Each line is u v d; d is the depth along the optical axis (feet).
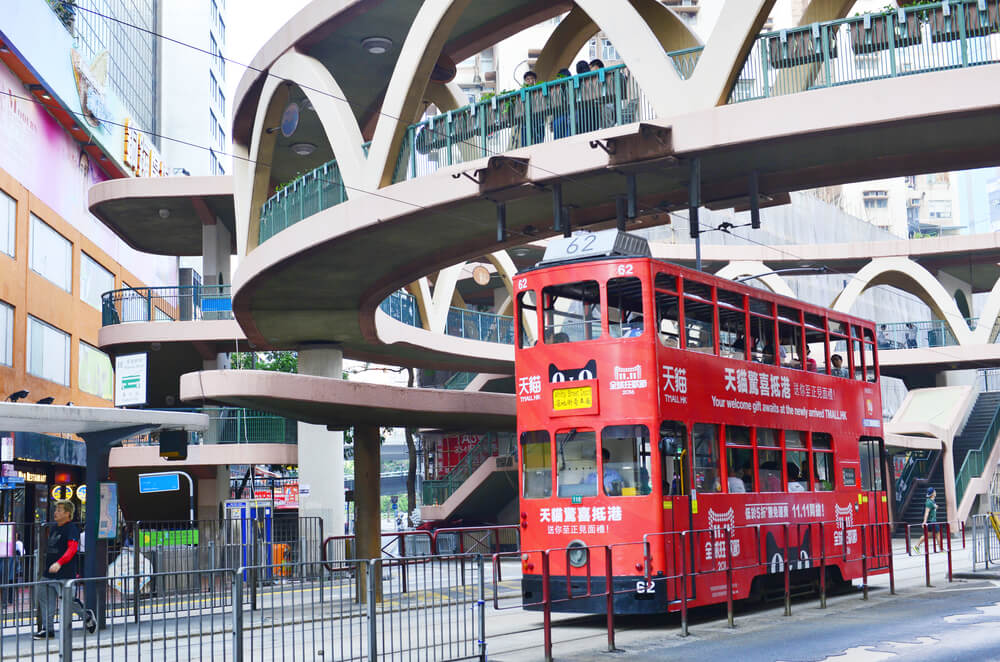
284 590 33.19
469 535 127.95
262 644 31.37
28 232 116.06
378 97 100.68
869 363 70.44
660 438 47.91
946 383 178.50
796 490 58.29
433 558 36.42
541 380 51.44
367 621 33.50
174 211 123.13
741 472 53.72
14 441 82.99
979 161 65.98
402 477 264.52
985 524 79.66
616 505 48.16
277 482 145.18
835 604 57.88
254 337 109.09
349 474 233.55
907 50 59.72
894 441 142.20
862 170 67.77
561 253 52.80
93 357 141.90
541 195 70.54
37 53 116.78
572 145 65.82
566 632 48.73
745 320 55.77
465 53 93.71
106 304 128.98
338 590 34.42
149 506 123.34
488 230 78.64
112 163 148.25
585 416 49.57
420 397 73.20
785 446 58.03
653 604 46.68
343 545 88.38
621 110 66.13
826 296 225.15
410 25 84.12
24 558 55.83
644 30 64.08
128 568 65.10
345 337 109.60
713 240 195.21
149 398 137.80
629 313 49.39
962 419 166.40
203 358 127.24
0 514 90.79
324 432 103.65
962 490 153.07
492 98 71.00
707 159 64.69
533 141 69.05
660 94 63.31
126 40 207.00
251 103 93.30
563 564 49.44
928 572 66.80
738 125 60.75
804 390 60.44
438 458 155.53
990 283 197.16
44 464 101.65
